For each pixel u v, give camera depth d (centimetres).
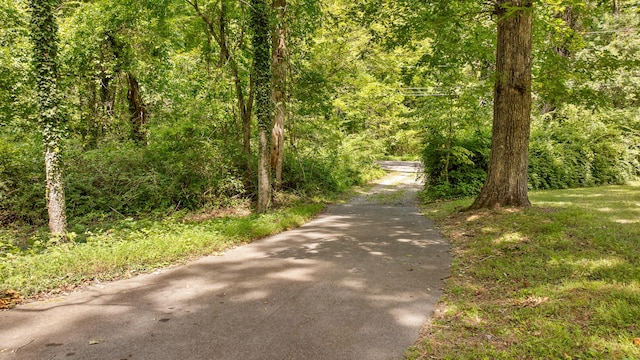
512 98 925
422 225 982
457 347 346
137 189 1217
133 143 1452
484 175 1535
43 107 805
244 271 596
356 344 359
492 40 1109
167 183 1260
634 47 1802
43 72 798
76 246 679
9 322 407
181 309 444
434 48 1063
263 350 347
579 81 1127
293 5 1240
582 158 1805
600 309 381
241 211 1274
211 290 509
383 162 3700
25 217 1051
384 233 883
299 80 1486
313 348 351
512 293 463
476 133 1584
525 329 364
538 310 398
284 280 550
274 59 1369
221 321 410
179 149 1373
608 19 1995
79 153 1248
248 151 1449
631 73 1795
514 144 934
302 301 468
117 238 783
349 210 1332
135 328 393
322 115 1678
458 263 619
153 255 633
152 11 1300
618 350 307
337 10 1547
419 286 521
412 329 391
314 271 593
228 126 1528
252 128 1666
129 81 1689
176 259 655
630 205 996
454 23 1002
